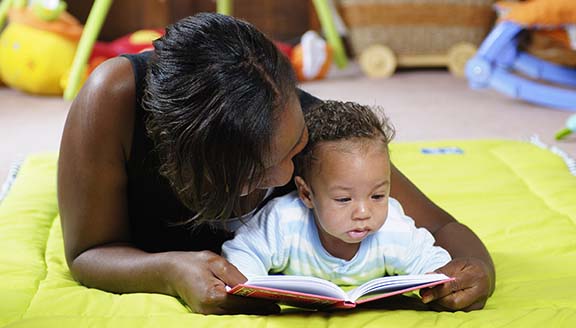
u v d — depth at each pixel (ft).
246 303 3.67
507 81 10.13
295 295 3.44
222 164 3.23
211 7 13.20
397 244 4.05
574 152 8.15
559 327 3.55
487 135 8.83
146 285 3.93
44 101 10.61
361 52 12.49
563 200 5.62
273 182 3.44
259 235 4.06
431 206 4.44
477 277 3.76
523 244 4.82
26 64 10.68
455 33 12.30
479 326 3.53
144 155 3.92
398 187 4.37
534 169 6.33
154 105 3.33
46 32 10.71
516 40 10.05
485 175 6.18
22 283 4.15
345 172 3.76
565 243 4.80
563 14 9.53
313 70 11.64
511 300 3.96
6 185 6.23
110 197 3.96
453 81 11.95
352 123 3.87
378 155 3.81
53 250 4.73
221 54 3.24
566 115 9.74
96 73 3.87
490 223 5.15
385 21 12.16
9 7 11.16
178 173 3.35
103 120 3.80
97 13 10.32
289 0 13.48
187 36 3.32
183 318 3.62
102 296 3.96
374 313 3.70
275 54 3.36
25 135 8.92
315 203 3.91
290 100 3.31
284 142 3.29
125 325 3.58
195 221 3.84
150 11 13.03
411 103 10.42
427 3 12.08
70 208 3.98
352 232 3.82
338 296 3.48
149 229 4.25
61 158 3.93
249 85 3.20
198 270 3.72
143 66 3.84
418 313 3.69
